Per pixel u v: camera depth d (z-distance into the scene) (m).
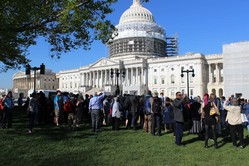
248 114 20.23
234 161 11.85
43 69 35.75
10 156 12.16
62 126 22.77
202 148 14.78
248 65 55.97
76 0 17.03
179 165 11.10
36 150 13.47
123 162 11.48
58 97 23.12
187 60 115.56
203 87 112.56
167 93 120.12
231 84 57.81
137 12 153.00
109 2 18.73
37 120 24.25
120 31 147.88
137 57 137.00
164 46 153.00
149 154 13.02
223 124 24.02
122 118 27.95
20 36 22.33
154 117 19.25
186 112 17.70
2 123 21.91
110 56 153.25
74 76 158.12
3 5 16.97
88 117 28.59
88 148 14.16
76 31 20.11
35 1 17.53
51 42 21.83
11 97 21.44
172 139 17.48
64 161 11.52
